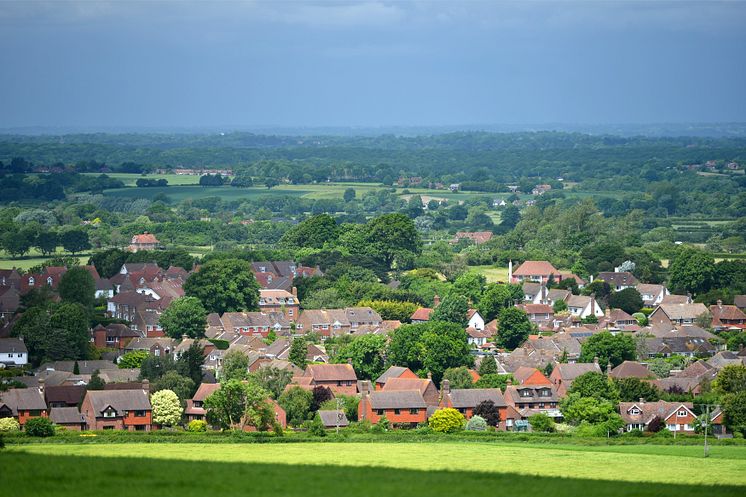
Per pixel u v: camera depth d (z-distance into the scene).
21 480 157.75
